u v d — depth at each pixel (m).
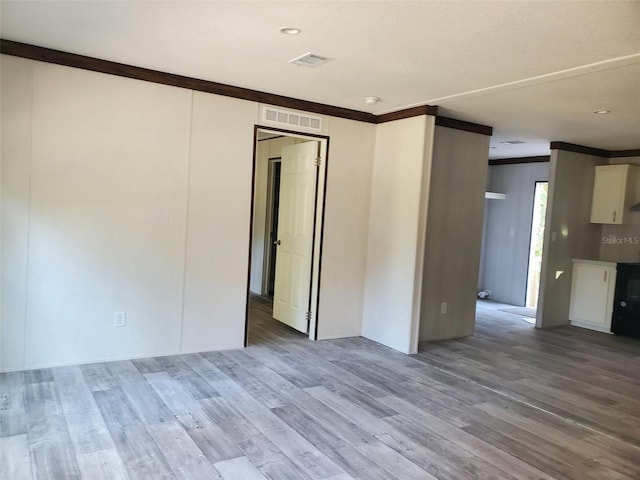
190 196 4.33
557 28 2.71
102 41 3.41
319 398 3.62
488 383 4.18
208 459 2.66
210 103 4.36
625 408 3.79
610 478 2.73
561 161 6.51
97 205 3.94
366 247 5.44
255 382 3.87
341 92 4.44
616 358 5.21
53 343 3.86
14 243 3.66
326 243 5.17
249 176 4.62
